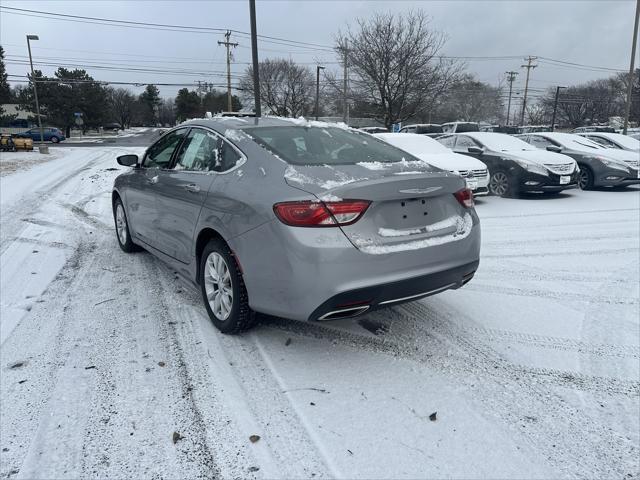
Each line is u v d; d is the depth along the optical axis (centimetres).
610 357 330
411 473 222
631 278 500
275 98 6209
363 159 354
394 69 2258
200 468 226
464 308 414
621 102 5803
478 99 5562
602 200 1028
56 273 507
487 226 763
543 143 1277
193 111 9525
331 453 235
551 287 471
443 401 277
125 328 371
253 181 320
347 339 354
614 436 248
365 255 283
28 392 286
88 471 224
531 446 240
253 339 353
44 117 6450
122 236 582
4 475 221
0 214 834
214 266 360
